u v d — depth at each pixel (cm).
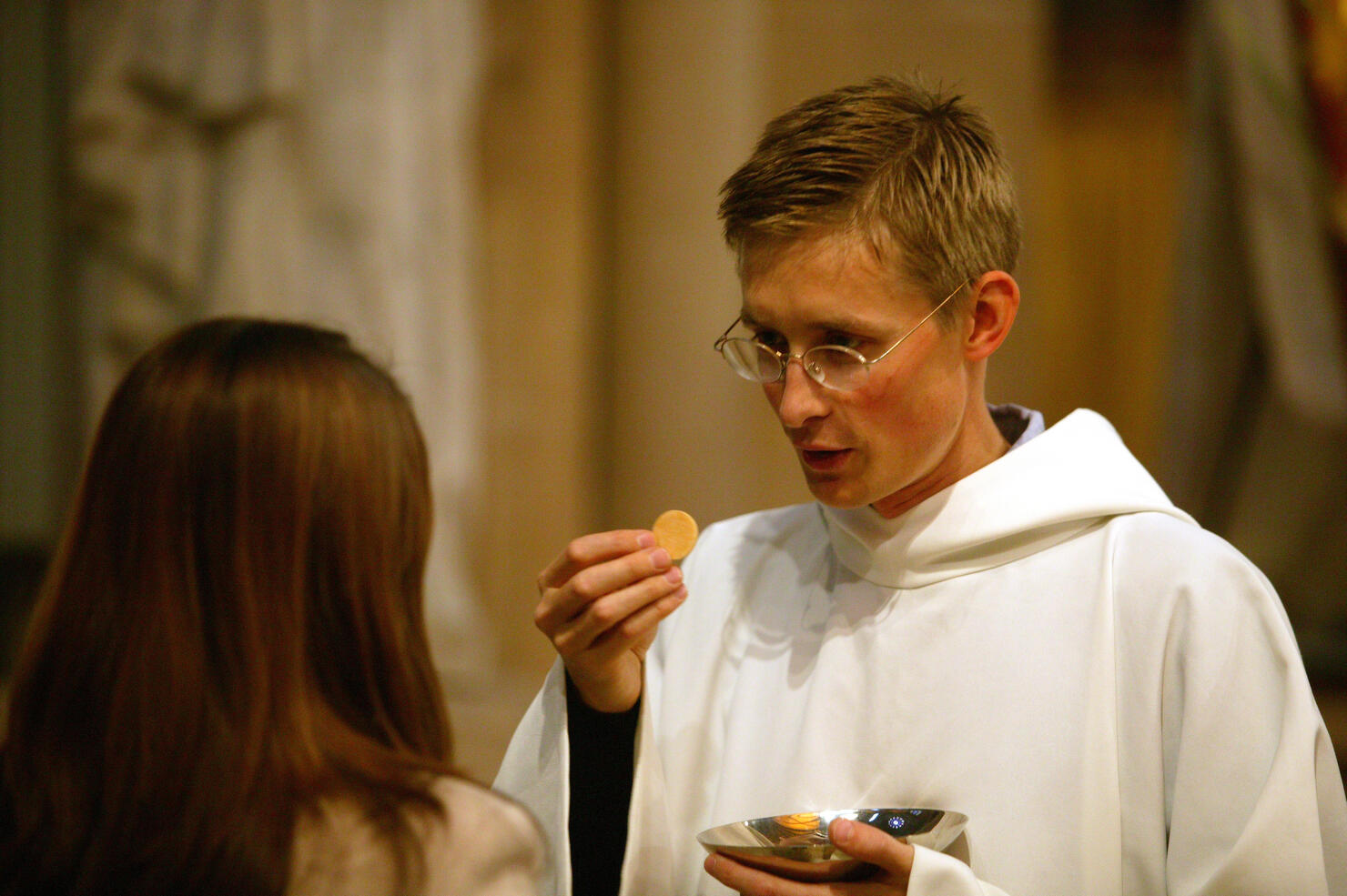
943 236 262
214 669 204
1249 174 1018
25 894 198
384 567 216
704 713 302
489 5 1030
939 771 270
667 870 276
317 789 201
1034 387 1161
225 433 208
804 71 1056
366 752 208
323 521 211
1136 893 254
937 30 1080
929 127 269
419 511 225
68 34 881
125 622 205
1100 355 1388
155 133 855
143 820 196
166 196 853
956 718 273
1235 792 246
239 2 847
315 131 846
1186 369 1073
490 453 1028
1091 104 1388
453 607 894
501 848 206
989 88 1093
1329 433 1047
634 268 1052
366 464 214
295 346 218
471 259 947
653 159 1044
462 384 912
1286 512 1054
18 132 877
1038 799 261
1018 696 270
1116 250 1388
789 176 262
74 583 211
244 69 844
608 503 1069
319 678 214
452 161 916
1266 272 1012
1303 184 1004
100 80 852
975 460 294
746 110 1038
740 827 256
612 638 261
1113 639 268
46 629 212
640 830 272
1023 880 256
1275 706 251
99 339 873
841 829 238
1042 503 282
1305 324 1004
